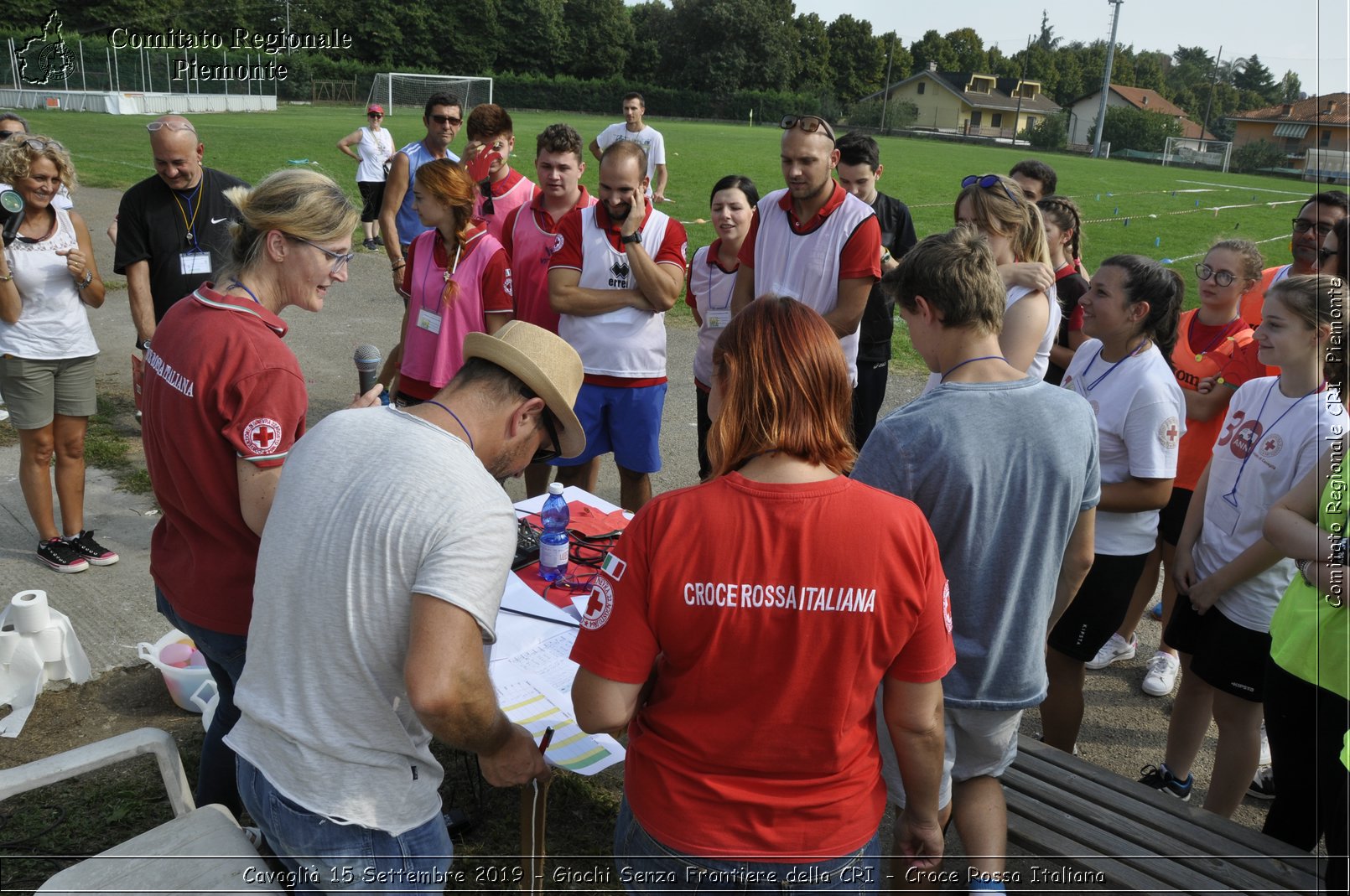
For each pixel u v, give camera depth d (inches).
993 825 88.5
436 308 167.0
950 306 79.6
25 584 163.8
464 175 160.7
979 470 76.9
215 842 81.5
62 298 160.7
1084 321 121.0
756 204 181.2
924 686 65.8
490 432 72.3
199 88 1812.3
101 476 211.2
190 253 180.7
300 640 67.4
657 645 62.8
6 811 114.0
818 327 62.7
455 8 2642.7
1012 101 3412.9
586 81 2696.9
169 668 131.6
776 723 62.2
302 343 318.0
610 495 222.4
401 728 70.2
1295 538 89.7
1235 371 140.7
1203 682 117.8
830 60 3715.6
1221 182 1290.6
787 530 59.7
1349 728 86.7
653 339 178.2
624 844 69.9
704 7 3068.4
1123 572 113.8
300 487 68.2
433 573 63.3
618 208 166.4
